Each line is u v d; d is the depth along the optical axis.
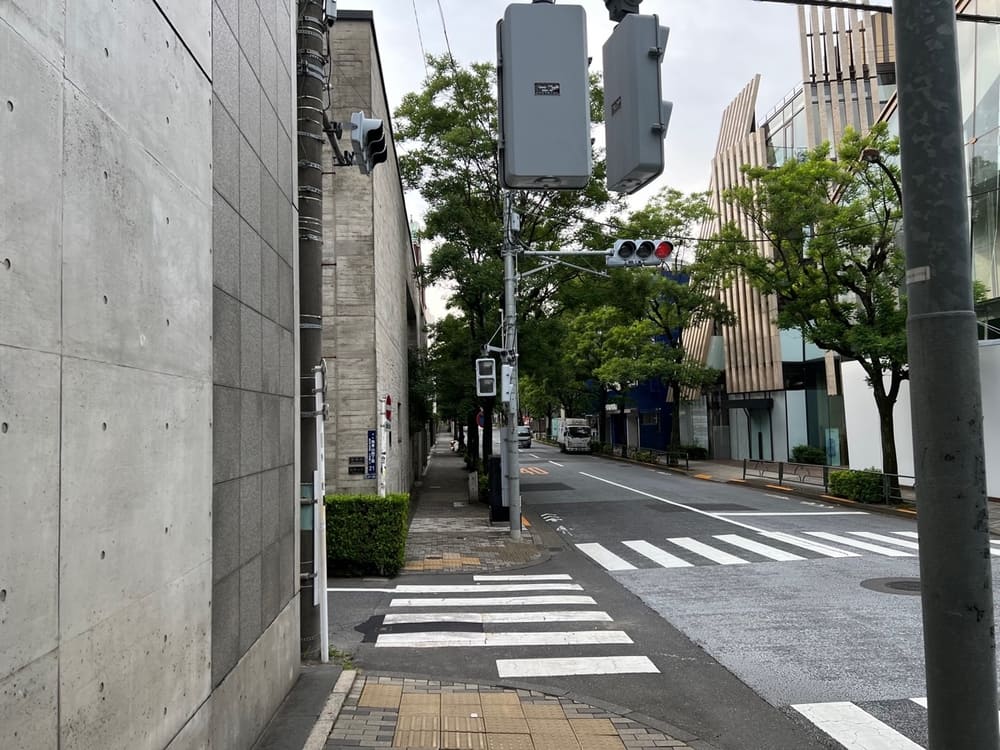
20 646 2.13
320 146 7.08
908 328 3.00
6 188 2.11
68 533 2.42
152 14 3.21
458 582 11.00
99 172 2.69
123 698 2.79
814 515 18.75
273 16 5.52
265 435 5.00
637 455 42.38
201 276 3.76
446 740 5.02
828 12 34.59
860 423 25.58
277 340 5.39
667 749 4.99
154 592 3.09
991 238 20.41
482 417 27.88
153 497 3.10
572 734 5.21
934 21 2.95
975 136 20.86
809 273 20.03
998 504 19.05
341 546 11.34
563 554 13.56
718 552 13.38
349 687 5.93
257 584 4.74
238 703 4.29
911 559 12.31
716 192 40.91
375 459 14.77
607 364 39.44
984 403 19.95
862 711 5.74
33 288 2.24
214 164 4.04
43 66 2.31
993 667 2.82
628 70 3.22
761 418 38.53
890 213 18.56
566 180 3.44
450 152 22.41
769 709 5.81
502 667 6.85
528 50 3.37
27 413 2.19
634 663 6.96
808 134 33.97
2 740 2.03
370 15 15.08
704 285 35.28
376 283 15.19
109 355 2.74
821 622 8.38
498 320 22.42
